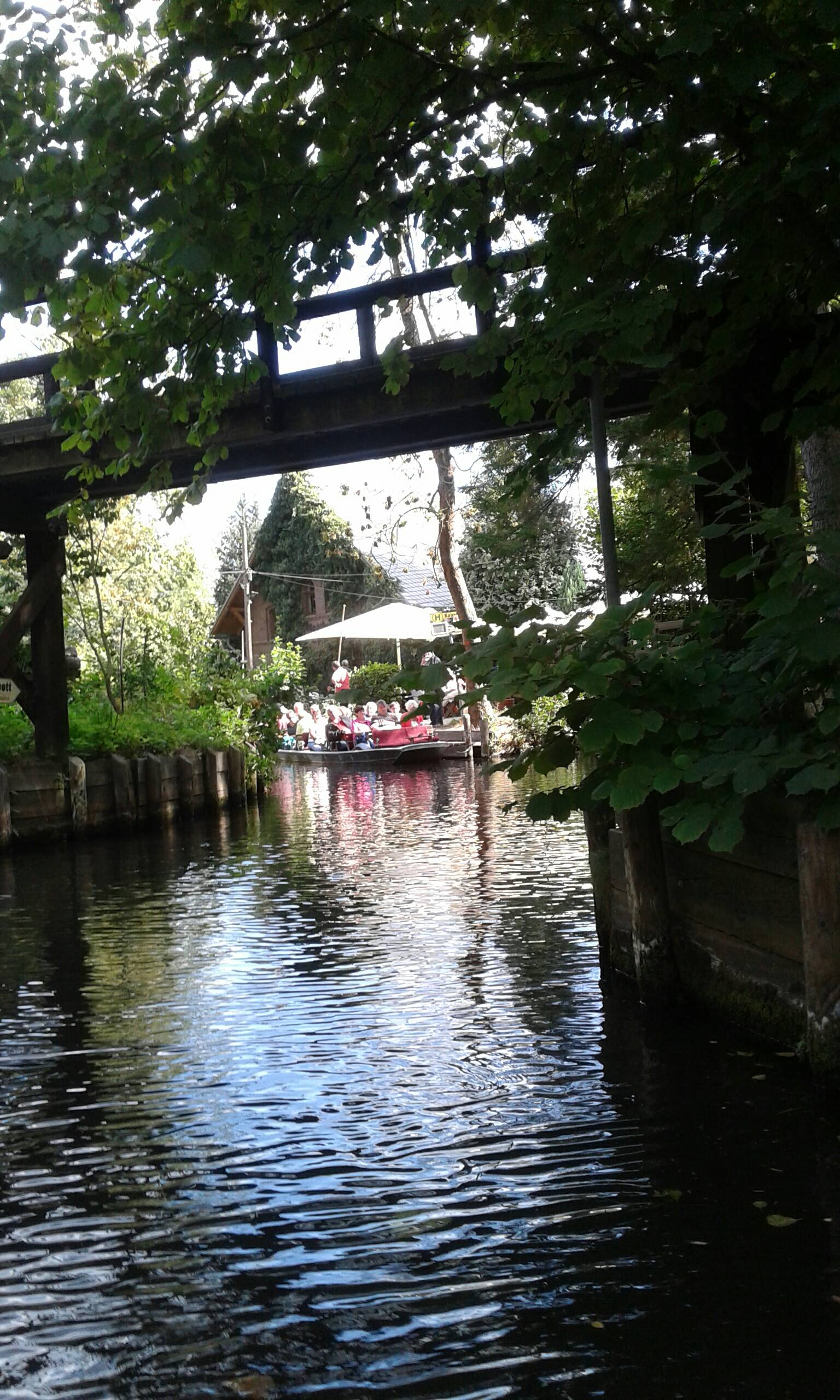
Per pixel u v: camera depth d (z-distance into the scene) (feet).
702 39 15.99
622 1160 14.11
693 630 19.90
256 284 19.19
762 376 25.99
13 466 42.24
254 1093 17.37
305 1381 9.93
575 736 19.15
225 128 17.67
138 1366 10.26
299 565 156.15
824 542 15.88
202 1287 11.58
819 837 15.74
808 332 25.02
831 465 29.17
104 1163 14.90
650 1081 16.87
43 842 53.93
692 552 35.70
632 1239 12.06
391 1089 17.24
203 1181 14.19
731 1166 13.73
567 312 18.57
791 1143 14.32
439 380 33.81
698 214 20.02
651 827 20.72
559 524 42.19
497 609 18.95
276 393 34.88
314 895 35.35
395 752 98.78
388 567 144.66
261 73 17.19
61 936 30.71
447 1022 20.56
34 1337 10.79
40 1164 14.97
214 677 80.07
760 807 18.06
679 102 18.53
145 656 77.41
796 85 16.80
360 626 104.22
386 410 34.37
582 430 26.66
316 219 18.80
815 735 16.55
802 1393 9.45
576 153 20.07
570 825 50.67
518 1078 17.38
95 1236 12.80
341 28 17.79
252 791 73.10
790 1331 10.28
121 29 18.07
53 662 54.90
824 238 19.34
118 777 57.52
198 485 21.35
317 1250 12.23
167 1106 16.94
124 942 29.43
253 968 25.57
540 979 23.17
